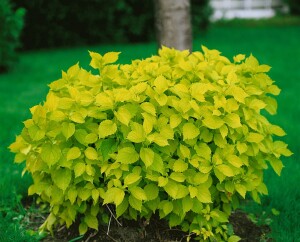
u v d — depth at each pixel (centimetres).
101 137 295
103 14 1405
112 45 1423
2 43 998
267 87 342
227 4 2388
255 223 383
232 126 304
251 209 402
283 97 802
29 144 336
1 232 354
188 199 305
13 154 514
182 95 307
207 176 302
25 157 342
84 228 333
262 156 338
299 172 474
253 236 367
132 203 297
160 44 501
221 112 314
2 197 414
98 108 301
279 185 436
